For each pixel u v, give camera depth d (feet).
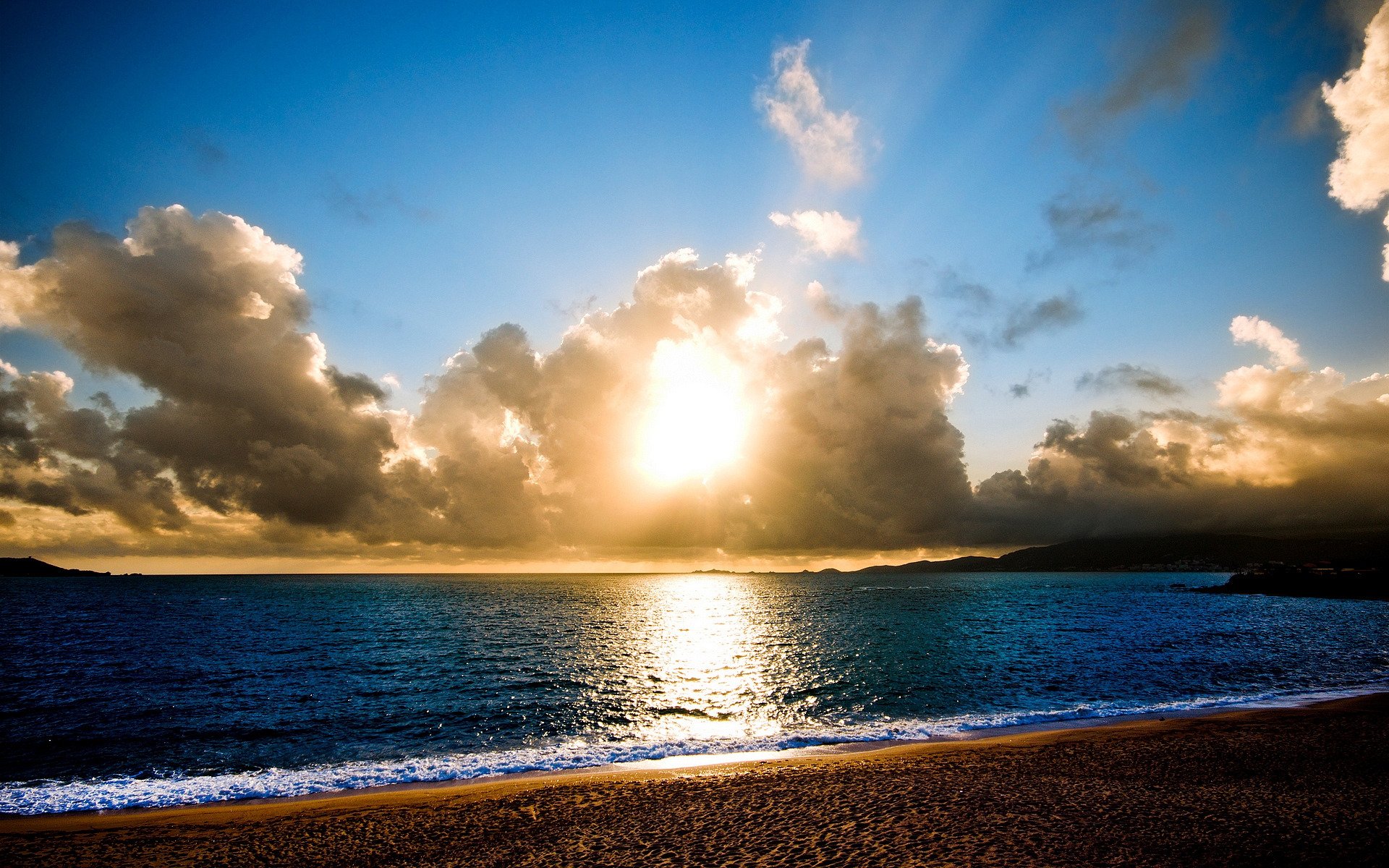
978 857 40.52
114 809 58.65
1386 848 41.32
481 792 60.49
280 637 214.69
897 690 121.29
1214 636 208.23
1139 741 74.38
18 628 232.94
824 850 42.68
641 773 66.44
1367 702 99.66
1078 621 273.33
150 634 219.82
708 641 210.38
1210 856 40.19
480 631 238.89
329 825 52.01
